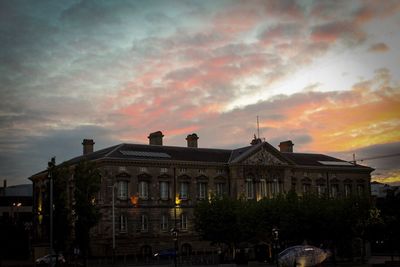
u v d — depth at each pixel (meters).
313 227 76.12
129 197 90.69
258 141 108.56
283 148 120.62
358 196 82.25
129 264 76.38
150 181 93.06
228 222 81.88
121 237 88.38
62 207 70.94
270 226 78.44
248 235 80.56
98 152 100.75
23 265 68.12
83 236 72.69
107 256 86.56
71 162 102.75
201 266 72.12
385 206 99.19
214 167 99.69
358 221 81.69
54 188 71.19
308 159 114.56
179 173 96.31
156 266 72.75
